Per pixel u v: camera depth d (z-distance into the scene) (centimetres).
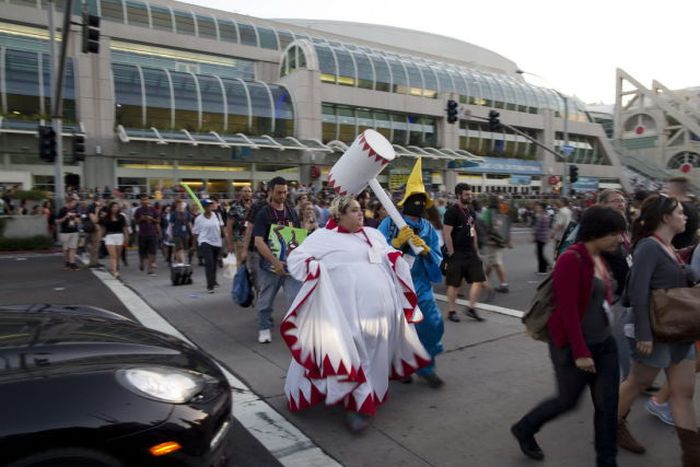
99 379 214
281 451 321
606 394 277
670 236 304
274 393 414
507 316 665
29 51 2462
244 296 588
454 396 403
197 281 981
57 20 2791
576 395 283
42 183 2408
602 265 292
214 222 868
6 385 200
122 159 2598
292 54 3300
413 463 306
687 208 396
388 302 367
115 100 2564
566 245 508
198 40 3322
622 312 379
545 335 291
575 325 271
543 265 1079
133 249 1617
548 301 288
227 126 2873
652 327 286
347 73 3312
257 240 536
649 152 5528
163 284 947
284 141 2952
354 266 362
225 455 261
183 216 1173
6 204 1817
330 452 320
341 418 366
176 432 220
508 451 317
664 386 355
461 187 646
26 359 223
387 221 450
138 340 271
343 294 356
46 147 1638
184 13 3338
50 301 791
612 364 280
